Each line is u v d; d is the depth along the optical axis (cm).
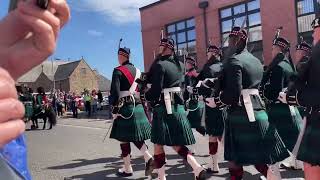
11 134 46
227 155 385
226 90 369
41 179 558
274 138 369
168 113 454
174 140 454
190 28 1978
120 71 536
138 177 552
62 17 55
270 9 1627
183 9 1995
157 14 2139
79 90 6256
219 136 542
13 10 55
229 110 383
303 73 289
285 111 516
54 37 54
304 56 533
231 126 380
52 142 943
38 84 6338
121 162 657
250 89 374
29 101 1319
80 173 588
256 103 375
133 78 540
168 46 465
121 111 537
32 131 1266
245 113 370
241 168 387
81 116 2209
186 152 459
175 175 545
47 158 718
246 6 1727
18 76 56
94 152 762
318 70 278
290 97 299
